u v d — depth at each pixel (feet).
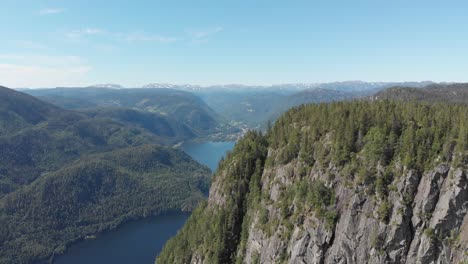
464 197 393.09
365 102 615.57
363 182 446.60
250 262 538.88
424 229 406.41
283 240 495.82
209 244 606.96
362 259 425.28
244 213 615.98
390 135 453.99
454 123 438.81
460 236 388.98
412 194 421.18
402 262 410.52
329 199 470.80
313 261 457.68
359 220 437.58
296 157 561.84
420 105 529.04
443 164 411.75
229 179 654.53
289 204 516.73
